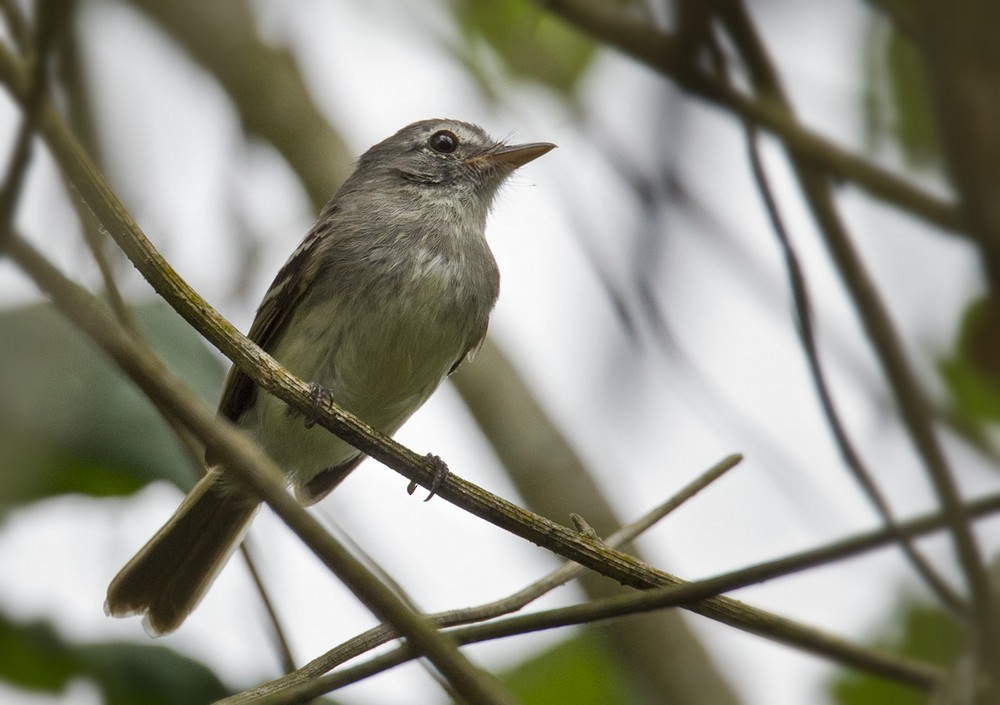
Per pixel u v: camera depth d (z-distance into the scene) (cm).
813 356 680
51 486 880
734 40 646
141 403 885
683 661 1180
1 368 791
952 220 630
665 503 831
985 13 465
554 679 1166
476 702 623
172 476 883
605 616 696
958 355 851
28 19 576
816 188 641
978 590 586
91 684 911
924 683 788
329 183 1340
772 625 785
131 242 722
